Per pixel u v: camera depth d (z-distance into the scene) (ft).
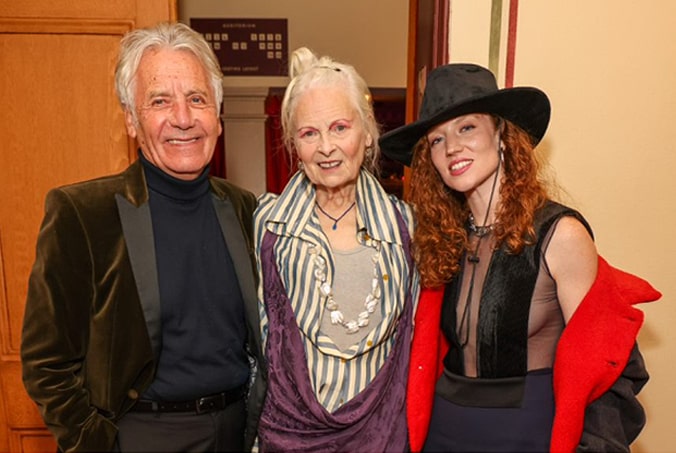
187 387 3.85
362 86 4.00
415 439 3.91
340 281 4.00
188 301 3.90
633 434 3.81
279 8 11.76
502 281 3.65
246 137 12.81
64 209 3.68
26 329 3.59
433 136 3.83
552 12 5.09
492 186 3.82
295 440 3.91
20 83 5.25
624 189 5.42
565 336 3.51
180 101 3.75
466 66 3.84
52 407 3.59
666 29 5.13
